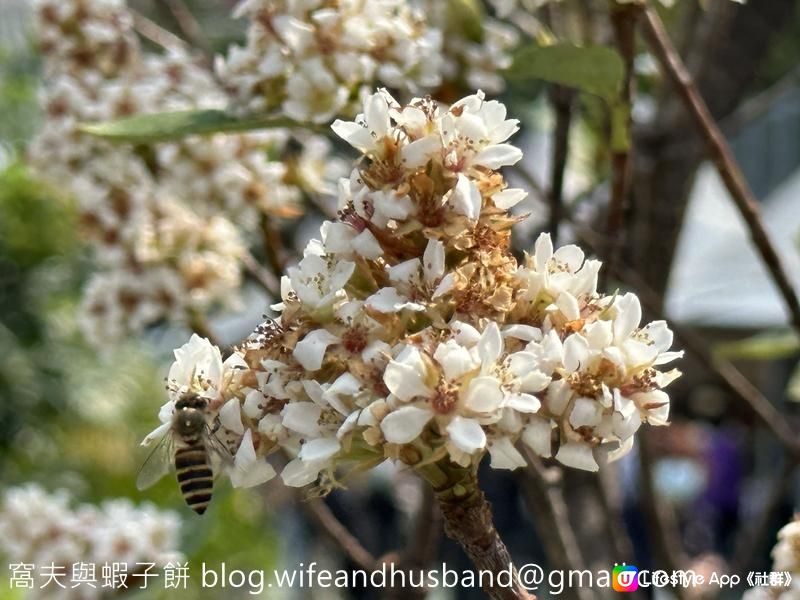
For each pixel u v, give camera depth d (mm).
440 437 101
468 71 193
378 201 105
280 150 228
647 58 235
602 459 108
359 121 112
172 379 118
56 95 215
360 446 105
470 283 105
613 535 203
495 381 99
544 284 108
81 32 216
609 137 200
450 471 108
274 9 167
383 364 102
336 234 107
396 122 111
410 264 105
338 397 103
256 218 215
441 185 106
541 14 217
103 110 208
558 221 188
